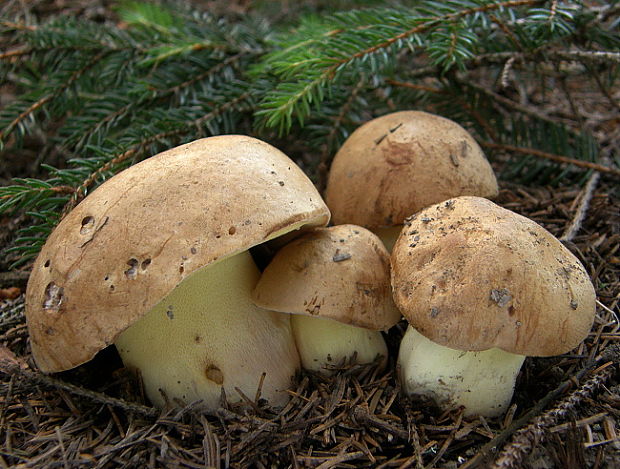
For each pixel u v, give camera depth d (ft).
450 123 0.91
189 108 0.99
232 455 0.66
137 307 0.60
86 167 0.83
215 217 0.61
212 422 0.72
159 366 0.74
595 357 0.75
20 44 1.25
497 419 0.71
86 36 1.09
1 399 0.75
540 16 0.86
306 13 1.49
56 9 1.53
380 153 0.87
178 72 1.08
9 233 1.00
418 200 0.84
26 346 0.84
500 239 0.63
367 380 0.78
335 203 0.91
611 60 0.91
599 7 1.00
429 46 0.88
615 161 1.12
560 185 1.13
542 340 0.61
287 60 0.91
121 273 0.61
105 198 0.65
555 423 0.66
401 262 0.68
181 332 0.73
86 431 0.71
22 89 1.43
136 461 0.65
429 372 0.71
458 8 0.90
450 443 0.68
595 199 1.05
